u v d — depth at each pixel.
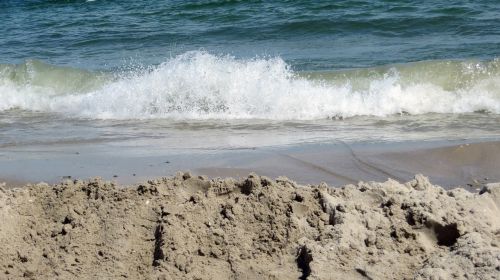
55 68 13.03
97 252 4.49
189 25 19.50
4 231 4.74
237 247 4.44
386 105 10.38
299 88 10.84
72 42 18.34
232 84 11.00
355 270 4.01
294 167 6.74
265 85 10.95
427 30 16.50
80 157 7.58
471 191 5.89
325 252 4.17
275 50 15.70
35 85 12.67
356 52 14.73
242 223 4.68
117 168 6.91
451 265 3.93
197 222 4.70
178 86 11.12
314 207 4.82
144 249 4.50
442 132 8.59
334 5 19.42
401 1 19.42
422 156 6.99
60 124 10.28
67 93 12.49
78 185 5.33
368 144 7.73
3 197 5.23
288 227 4.57
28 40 19.05
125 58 15.82
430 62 11.29
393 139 8.09
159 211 4.86
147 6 23.19
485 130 8.65
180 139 8.62
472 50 13.88
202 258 4.36
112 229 4.69
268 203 4.85
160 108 10.83
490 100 10.36
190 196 5.12
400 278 3.94
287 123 9.71
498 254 3.91
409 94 10.59
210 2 21.73
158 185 5.26
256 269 4.18
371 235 4.33
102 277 4.20
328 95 10.62
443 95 10.61
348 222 4.47
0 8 26.67
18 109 11.85
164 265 4.22
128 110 10.91
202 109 10.69
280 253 4.36
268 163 6.91
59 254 4.48
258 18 19.11
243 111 10.52
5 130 9.86
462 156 6.91
